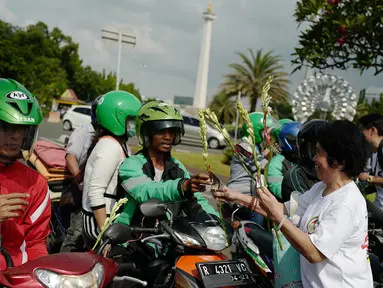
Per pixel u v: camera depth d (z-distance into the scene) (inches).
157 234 120.0
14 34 2081.7
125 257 124.8
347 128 87.2
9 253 92.2
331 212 85.9
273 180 152.3
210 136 952.3
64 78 2269.9
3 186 95.0
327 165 88.6
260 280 118.4
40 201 99.7
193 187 114.7
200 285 107.8
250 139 89.4
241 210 165.5
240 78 1441.9
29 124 92.4
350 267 85.6
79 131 180.5
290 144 156.6
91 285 79.4
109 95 146.3
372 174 190.5
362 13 261.9
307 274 90.0
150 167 130.9
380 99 927.7
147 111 130.5
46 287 75.7
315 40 274.7
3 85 93.7
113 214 94.5
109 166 138.0
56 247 179.3
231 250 210.1
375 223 153.1
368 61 255.9
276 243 101.7
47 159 187.3
